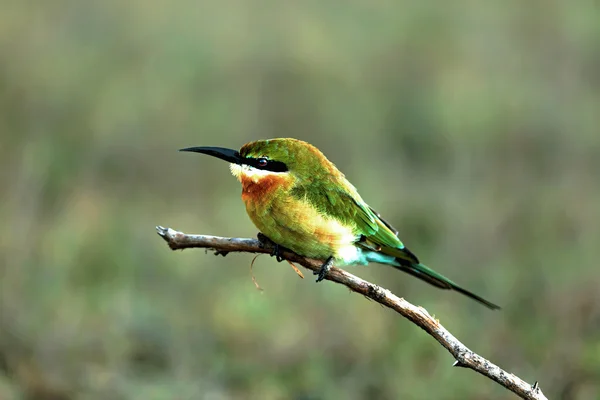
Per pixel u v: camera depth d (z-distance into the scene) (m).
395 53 20.19
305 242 7.79
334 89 19.14
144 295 12.86
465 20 21.56
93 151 16.86
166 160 17.48
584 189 16.17
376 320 12.14
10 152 15.58
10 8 19.62
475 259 13.82
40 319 11.48
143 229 14.75
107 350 11.14
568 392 10.41
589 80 19.88
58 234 13.73
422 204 15.24
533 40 21.06
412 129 18.30
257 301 12.48
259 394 10.67
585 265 13.30
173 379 10.80
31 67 18.27
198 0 20.98
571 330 11.59
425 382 10.80
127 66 19.02
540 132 18.11
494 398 10.44
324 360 11.27
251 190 7.80
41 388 10.23
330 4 21.58
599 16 21.06
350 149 17.89
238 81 19.05
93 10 20.19
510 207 15.19
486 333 11.82
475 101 18.73
